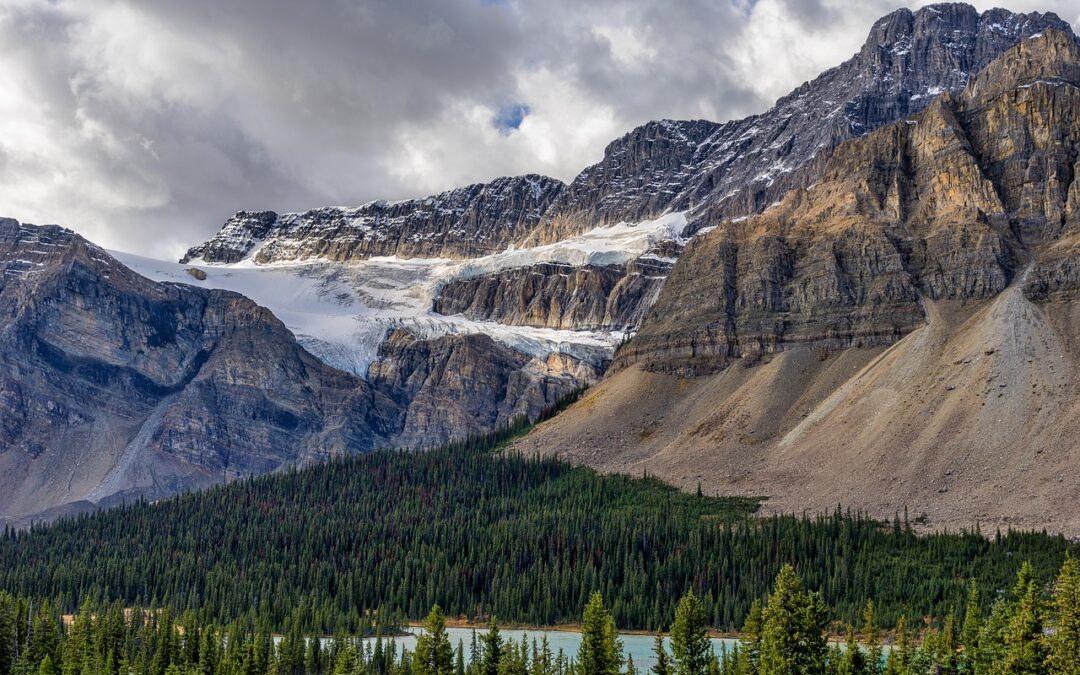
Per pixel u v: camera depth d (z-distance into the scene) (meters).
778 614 145.00
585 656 162.38
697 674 158.00
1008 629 145.12
